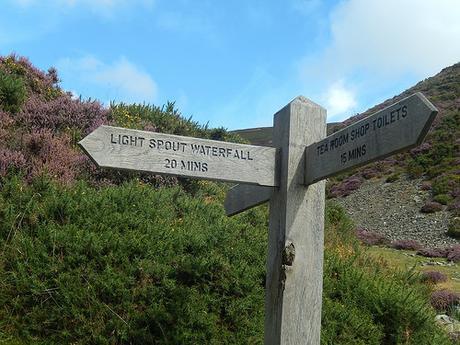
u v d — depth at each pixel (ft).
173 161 11.61
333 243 31.89
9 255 17.43
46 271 16.78
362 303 19.90
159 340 15.70
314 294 11.66
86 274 16.92
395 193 101.65
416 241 78.43
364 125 10.11
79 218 19.15
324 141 11.32
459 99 138.72
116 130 11.35
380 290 20.48
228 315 17.15
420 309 19.80
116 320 15.84
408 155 116.67
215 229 21.11
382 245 76.02
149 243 18.56
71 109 31.48
